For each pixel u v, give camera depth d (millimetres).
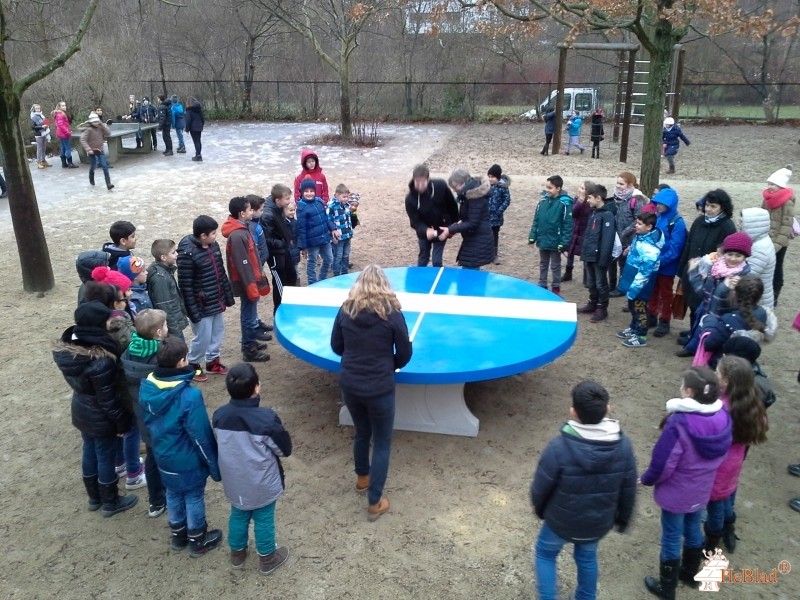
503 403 5984
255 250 6562
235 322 7887
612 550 4223
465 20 27984
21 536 4391
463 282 7027
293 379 6457
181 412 3805
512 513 4547
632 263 6824
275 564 4051
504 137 23188
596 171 16969
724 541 4180
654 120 11695
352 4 22625
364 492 4762
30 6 18328
